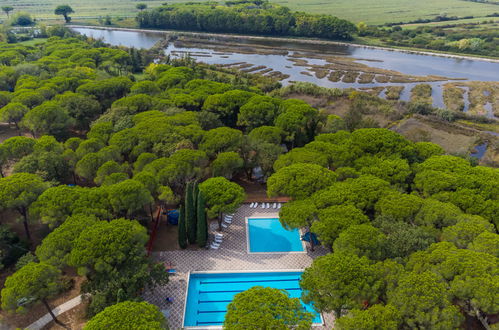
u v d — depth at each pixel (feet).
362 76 501.15
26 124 244.63
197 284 154.40
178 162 190.08
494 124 342.23
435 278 119.24
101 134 232.12
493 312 111.04
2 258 148.77
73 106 275.18
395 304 114.01
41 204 157.28
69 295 146.10
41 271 121.90
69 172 209.97
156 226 187.62
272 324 102.06
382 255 137.80
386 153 207.72
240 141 226.79
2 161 202.49
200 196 163.02
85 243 134.21
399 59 609.01
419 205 160.35
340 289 117.50
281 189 176.35
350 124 287.89
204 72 437.58
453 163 191.52
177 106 280.92
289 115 255.09
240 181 233.55
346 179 186.80
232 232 185.68
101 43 564.30
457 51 633.20
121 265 137.90
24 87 303.89
